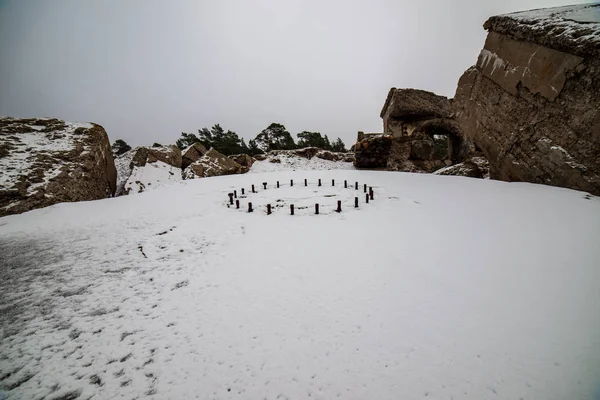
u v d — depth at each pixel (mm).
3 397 2363
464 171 15695
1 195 8594
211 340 2941
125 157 23219
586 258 4039
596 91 7039
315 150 30297
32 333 3176
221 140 32375
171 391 2361
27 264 4977
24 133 11789
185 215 8297
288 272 4359
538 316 2912
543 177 8875
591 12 7691
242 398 2248
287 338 2881
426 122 26250
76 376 2570
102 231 6844
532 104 9016
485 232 5465
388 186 11281
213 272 4539
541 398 2031
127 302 3756
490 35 10656
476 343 2607
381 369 2408
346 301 3465
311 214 7883
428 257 4566
